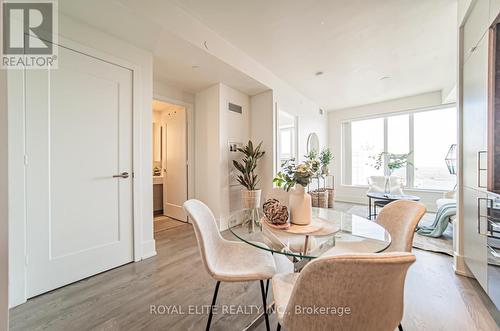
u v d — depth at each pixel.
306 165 1.50
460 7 1.96
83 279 1.91
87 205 1.95
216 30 2.53
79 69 1.90
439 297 1.66
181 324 1.41
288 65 3.44
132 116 2.28
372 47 2.92
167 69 2.92
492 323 1.39
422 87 4.43
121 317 1.46
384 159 5.47
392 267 0.64
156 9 1.96
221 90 3.46
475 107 1.70
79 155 1.90
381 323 0.76
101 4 1.70
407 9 2.19
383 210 1.67
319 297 0.71
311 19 2.34
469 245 1.84
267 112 3.85
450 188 4.62
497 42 1.45
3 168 0.60
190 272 2.06
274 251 1.21
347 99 5.25
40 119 1.68
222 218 3.47
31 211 1.64
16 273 1.56
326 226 1.48
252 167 3.55
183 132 3.82
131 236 2.27
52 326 1.38
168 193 4.20
